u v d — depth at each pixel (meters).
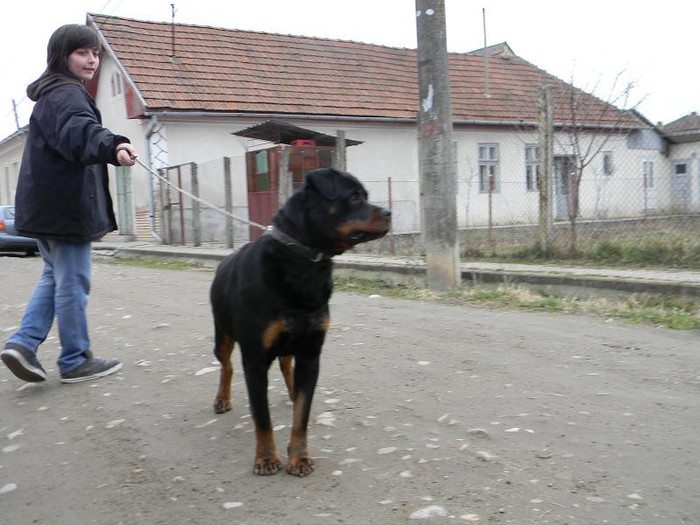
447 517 2.75
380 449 3.49
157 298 8.47
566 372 4.71
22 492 3.21
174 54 18.08
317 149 13.20
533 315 6.64
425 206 8.06
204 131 16.78
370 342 5.73
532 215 21.56
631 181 22.86
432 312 6.95
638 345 5.35
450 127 7.92
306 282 3.14
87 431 3.95
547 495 2.91
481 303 7.31
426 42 7.75
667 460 3.22
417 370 4.88
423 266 8.63
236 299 3.31
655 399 4.10
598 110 21.44
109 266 13.16
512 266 8.80
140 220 17.98
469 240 11.28
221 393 4.14
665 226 11.56
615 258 8.92
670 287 6.71
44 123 4.33
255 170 13.73
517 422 3.79
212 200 15.68
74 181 4.45
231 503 2.97
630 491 2.92
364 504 2.90
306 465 3.24
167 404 4.35
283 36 21.12
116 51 17.33
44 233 4.47
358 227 3.12
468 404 4.12
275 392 4.54
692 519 2.68
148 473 3.34
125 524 2.85
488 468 3.20
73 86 4.40
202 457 3.50
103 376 4.98
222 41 19.58
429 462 3.29
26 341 4.60
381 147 19.28
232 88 17.69
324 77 19.89
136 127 17.45
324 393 4.44
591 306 6.80
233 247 13.62
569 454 3.33
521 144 21.62
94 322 7.09
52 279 4.80
